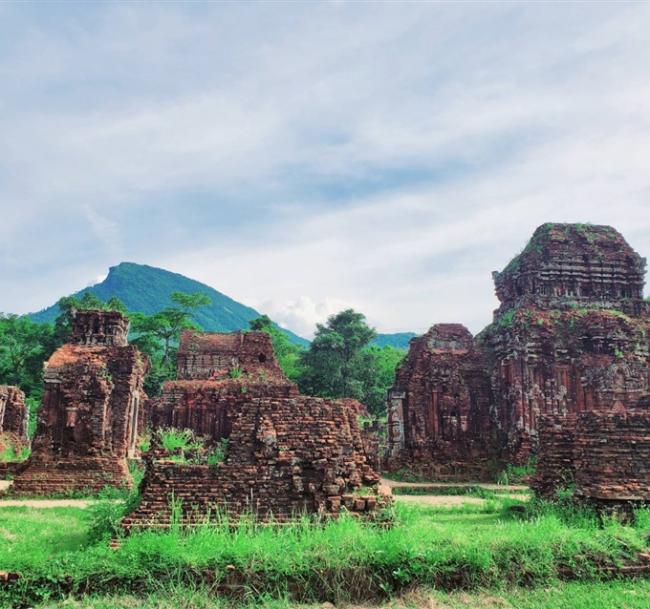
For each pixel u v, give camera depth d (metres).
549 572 11.13
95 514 12.62
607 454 16.48
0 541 13.64
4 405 38.66
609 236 38.31
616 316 34.84
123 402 27.89
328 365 56.34
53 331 61.12
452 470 34.12
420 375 36.12
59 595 9.83
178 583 9.88
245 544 10.52
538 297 36.59
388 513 12.47
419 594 10.19
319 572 10.17
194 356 40.72
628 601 10.22
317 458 12.80
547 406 33.69
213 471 12.58
